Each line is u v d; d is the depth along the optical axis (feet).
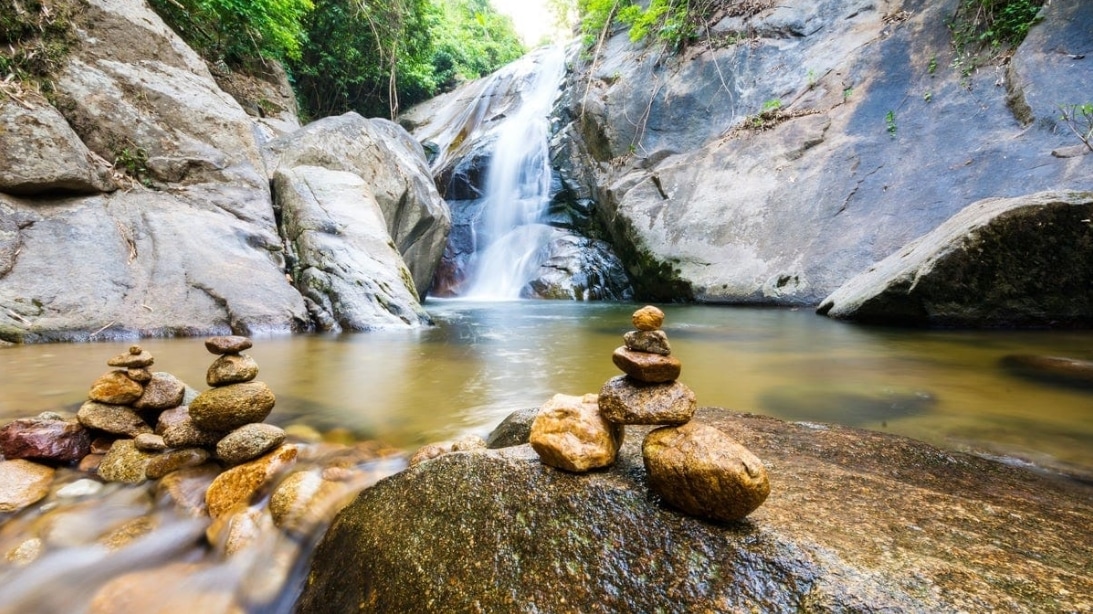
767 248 28.40
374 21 51.29
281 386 11.16
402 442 8.20
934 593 3.13
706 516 3.96
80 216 16.46
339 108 59.67
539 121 51.08
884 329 18.58
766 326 19.99
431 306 32.32
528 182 47.44
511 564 4.07
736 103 36.35
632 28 43.29
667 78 40.14
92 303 14.88
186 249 17.56
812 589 3.25
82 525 6.23
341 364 13.34
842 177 27.66
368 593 4.39
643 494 4.31
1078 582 3.32
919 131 26.63
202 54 32.73
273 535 5.91
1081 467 6.35
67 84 18.33
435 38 65.16
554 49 65.21
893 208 25.03
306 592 5.01
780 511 4.24
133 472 7.08
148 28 21.90
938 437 7.57
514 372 12.86
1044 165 21.27
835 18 35.35
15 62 17.47
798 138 30.89
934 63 28.35
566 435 4.80
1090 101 21.70
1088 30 23.43
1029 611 2.99
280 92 39.24
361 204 23.67
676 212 33.40
